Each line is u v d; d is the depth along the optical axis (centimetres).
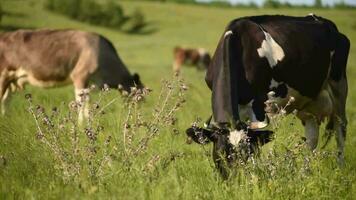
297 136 962
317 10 13088
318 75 1179
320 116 1233
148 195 790
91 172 845
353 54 7588
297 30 1145
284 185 842
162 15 11250
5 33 1814
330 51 1209
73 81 1822
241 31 1062
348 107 2130
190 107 1727
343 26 10600
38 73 1789
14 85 1819
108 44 1862
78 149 882
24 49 1783
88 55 1805
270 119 949
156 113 959
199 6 12775
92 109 923
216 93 981
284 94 1120
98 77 1831
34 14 9769
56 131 921
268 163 874
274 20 1146
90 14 10456
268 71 1070
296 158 913
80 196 759
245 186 836
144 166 878
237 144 872
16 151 950
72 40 1806
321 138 1278
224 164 887
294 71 1115
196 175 912
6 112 1488
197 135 912
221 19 11156
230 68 993
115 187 798
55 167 866
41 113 895
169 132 1148
